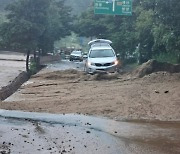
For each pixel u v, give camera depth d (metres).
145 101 13.03
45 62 41.09
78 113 11.37
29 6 29.09
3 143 7.93
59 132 9.03
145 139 8.50
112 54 21.27
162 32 22.38
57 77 20.89
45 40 35.38
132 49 37.50
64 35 55.97
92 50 21.64
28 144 7.92
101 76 19.56
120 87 16.34
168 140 8.42
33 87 17.55
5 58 42.47
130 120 10.49
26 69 27.88
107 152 7.50
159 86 15.96
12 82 20.16
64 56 57.06
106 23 44.78
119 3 33.12
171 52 25.66
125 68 30.41
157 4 19.67
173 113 11.25
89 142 8.20
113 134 8.94
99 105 12.54
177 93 14.06
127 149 7.71
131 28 38.06
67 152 7.43
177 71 19.39
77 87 17.00
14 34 28.66
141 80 17.89
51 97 14.60
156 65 19.72
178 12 19.42
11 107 12.23
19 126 9.53
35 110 11.81
